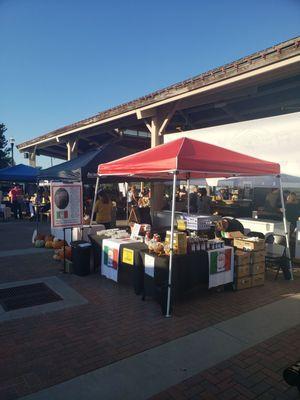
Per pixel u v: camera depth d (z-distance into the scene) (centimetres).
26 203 1841
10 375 340
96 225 849
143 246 611
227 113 1414
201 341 414
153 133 1153
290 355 385
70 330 441
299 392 314
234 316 492
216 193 1405
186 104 1077
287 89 1122
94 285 625
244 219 881
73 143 1780
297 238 798
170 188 1606
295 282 666
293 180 762
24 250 930
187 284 546
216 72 862
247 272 618
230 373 347
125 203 1709
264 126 809
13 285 623
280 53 725
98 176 826
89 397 308
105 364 362
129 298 560
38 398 306
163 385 326
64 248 713
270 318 486
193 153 555
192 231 710
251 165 624
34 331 438
